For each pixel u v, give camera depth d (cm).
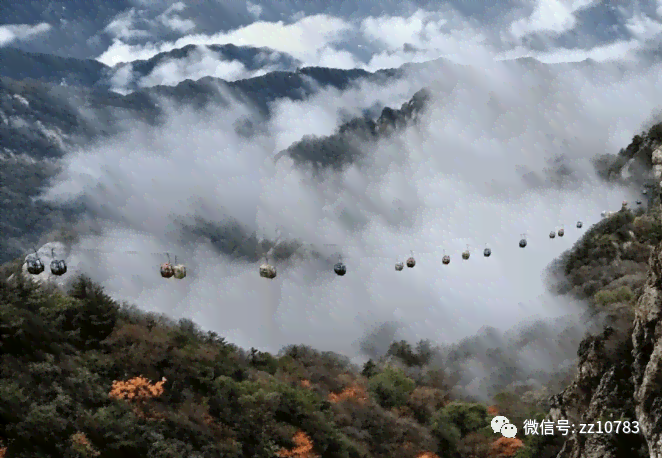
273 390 4494
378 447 4769
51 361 3431
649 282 2983
